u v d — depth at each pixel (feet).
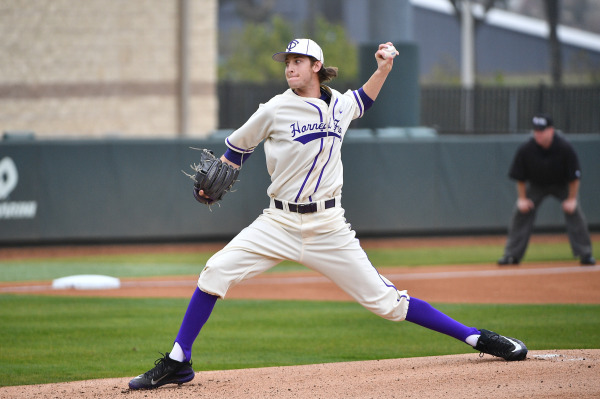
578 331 86.53
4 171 156.66
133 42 221.25
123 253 155.94
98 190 161.07
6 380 68.44
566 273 128.77
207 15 229.04
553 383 54.34
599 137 177.17
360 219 168.55
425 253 154.81
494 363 61.21
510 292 113.80
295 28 573.74
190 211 165.07
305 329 91.91
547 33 510.58
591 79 430.61
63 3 212.84
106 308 104.37
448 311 99.66
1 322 95.40
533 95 230.48
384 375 59.16
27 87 209.97
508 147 175.11
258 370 64.18
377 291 57.21
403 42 193.16
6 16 206.69
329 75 56.44
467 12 334.65
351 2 595.06
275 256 56.85
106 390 57.93
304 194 55.67
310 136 54.95
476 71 469.57
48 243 160.04
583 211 176.76
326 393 54.29
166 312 101.65
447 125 238.07
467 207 173.99
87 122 217.36
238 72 487.20
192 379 59.31
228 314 101.19
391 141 169.37
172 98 226.79
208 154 57.31
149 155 162.71
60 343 84.38
